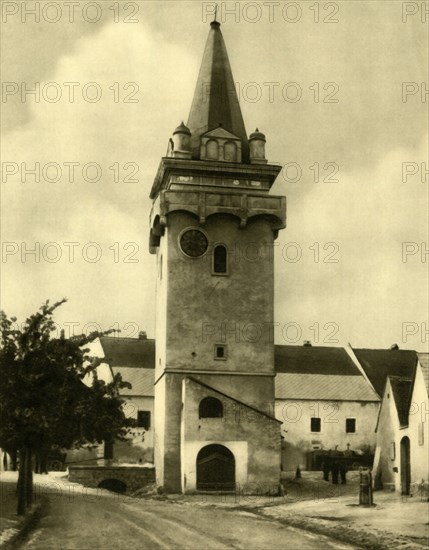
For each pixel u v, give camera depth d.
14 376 27.31
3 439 27.69
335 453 54.59
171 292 48.62
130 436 61.59
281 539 24.17
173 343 48.03
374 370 69.69
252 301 49.44
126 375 64.56
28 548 20.97
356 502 35.44
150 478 51.44
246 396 47.94
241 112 53.50
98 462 60.69
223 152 51.28
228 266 49.62
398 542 23.02
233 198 49.88
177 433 46.88
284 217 50.19
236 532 25.70
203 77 53.91
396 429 40.84
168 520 28.69
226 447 45.56
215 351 48.28
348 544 23.45
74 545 21.69
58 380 28.12
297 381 67.25
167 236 49.38
